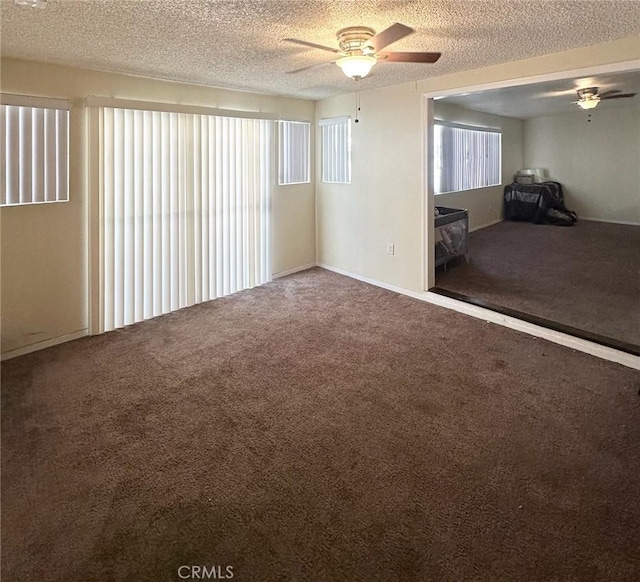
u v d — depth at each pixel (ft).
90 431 8.34
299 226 19.57
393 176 16.48
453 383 10.04
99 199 12.69
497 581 5.31
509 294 15.71
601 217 31.14
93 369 10.85
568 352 11.57
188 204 14.97
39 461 7.49
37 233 11.80
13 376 10.49
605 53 10.53
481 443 7.90
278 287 17.57
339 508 6.48
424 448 7.79
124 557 5.68
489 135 29.53
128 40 9.85
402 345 12.12
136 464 7.43
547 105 24.85
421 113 15.11
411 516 6.31
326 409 9.06
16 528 6.12
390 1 7.88
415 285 16.30
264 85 15.37
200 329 13.38
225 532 6.07
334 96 18.19
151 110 13.42
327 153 19.20
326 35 9.59
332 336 12.78
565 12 8.51
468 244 22.44
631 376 10.27
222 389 9.88
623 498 6.57
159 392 9.77
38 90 11.46
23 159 11.29
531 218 31.01
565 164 32.07
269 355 11.57
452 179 25.76
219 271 16.30
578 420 8.56
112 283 13.26
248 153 16.80
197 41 10.02
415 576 5.39
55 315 12.35
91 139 12.35
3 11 8.14
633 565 5.49
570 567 5.48
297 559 5.64
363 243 18.16
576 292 15.85
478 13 8.50
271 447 7.88
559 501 6.54
